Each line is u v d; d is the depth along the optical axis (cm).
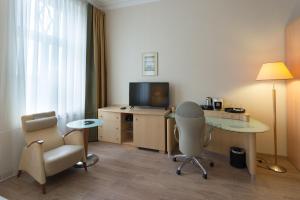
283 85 295
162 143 329
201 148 247
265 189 216
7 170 245
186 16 350
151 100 372
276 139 279
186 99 359
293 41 257
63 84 325
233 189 216
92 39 386
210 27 333
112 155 319
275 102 273
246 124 255
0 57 230
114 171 262
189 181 234
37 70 274
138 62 397
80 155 251
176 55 362
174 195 206
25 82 256
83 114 379
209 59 338
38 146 210
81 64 370
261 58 304
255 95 312
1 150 238
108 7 415
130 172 259
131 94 387
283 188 217
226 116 294
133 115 351
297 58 246
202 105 330
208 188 219
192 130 238
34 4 268
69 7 337
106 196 205
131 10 397
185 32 352
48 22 292
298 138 252
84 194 209
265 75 257
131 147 359
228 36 322
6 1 232
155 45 379
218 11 326
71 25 342
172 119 329
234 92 324
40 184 213
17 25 246
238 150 278
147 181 235
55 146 261
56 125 279
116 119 372
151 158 307
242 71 317
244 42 313
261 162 283
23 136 259
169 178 242
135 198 201
